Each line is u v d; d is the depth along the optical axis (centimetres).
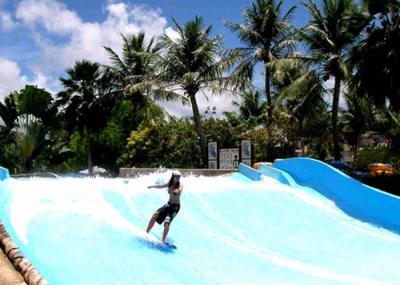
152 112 3772
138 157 3322
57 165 3750
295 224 1218
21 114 3409
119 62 3797
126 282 748
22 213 941
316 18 2930
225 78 2952
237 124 3481
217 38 2975
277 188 1500
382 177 2209
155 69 3058
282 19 3238
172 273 816
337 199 1418
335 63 2819
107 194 1177
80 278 728
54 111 3509
